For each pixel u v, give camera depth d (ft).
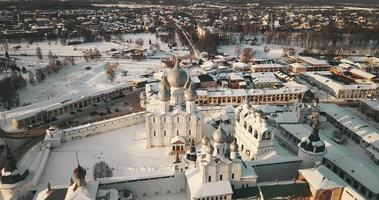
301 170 369.30
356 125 549.13
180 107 500.74
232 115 572.51
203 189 342.23
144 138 526.57
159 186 386.73
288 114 574.56
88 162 454.81
